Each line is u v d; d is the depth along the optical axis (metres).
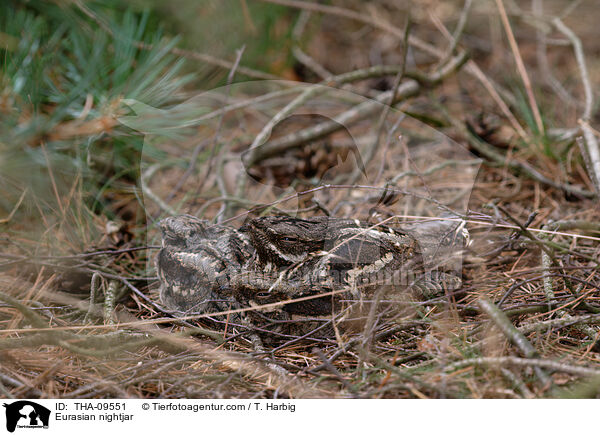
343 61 14.59
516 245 7.45
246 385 5.36
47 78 7.81
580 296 6.20
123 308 6.93
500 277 7.16
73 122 7.03
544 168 9.82
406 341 5.98
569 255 6.80
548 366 4.74
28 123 6.75
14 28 8.48
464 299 6.57
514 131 10.41
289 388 5.12
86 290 7.30
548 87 12.70
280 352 5.97
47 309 6.53
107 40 8.93
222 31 10.98
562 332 5.95
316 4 13.02
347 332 6.03
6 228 8.05
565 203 9.08
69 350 5.62
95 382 5.24
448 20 15.12
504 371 4.93
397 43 14.63
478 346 5.44
